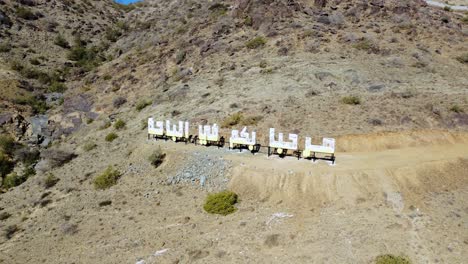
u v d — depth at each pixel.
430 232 20.23
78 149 43.91
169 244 23.09
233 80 47.31
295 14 63.28
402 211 22.30
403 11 62.88
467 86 39.72
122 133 43.53
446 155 27.59
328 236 20.94
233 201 25.84
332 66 45.41
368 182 24.77
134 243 23.81
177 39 69.38
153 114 45.12
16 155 45.75
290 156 29.47
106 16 107.88
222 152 31.72
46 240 26.42
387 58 48.19
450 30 58.72
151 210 27.27
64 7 100.81
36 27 87.44
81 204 30.30
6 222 30.61
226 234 22.86
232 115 36.78
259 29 60.94
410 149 29.06
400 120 32.03
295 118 34.09
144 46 75.00
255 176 27.09
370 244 19.73
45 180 36.97
